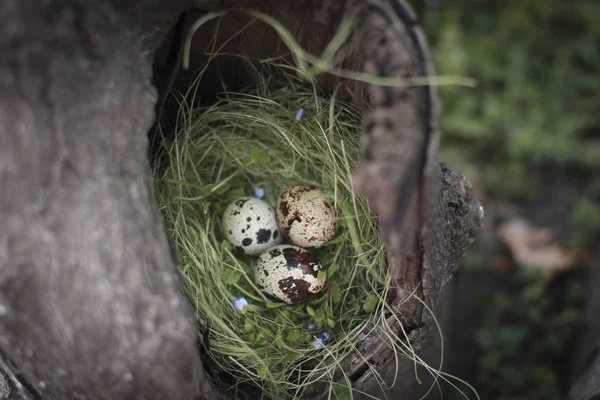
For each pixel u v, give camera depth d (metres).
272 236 0.46
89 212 0.36
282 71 0.44
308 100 0.44
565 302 0.57
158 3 0.37
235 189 0.48
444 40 0.67
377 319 0.42
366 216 0.42
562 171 0.65
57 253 0.36
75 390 0.38
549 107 0.66
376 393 0.44
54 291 0.36
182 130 0.44
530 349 0.56
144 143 0.37
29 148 0.35
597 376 0.45
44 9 0.35
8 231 0.35
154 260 0.37
